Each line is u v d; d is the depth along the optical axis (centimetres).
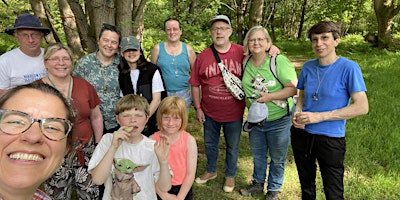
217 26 297
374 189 345
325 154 244
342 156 244
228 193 347
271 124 300
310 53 1497
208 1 806
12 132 95
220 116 320
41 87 105
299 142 262
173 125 247
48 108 101
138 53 284
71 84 245
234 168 345
